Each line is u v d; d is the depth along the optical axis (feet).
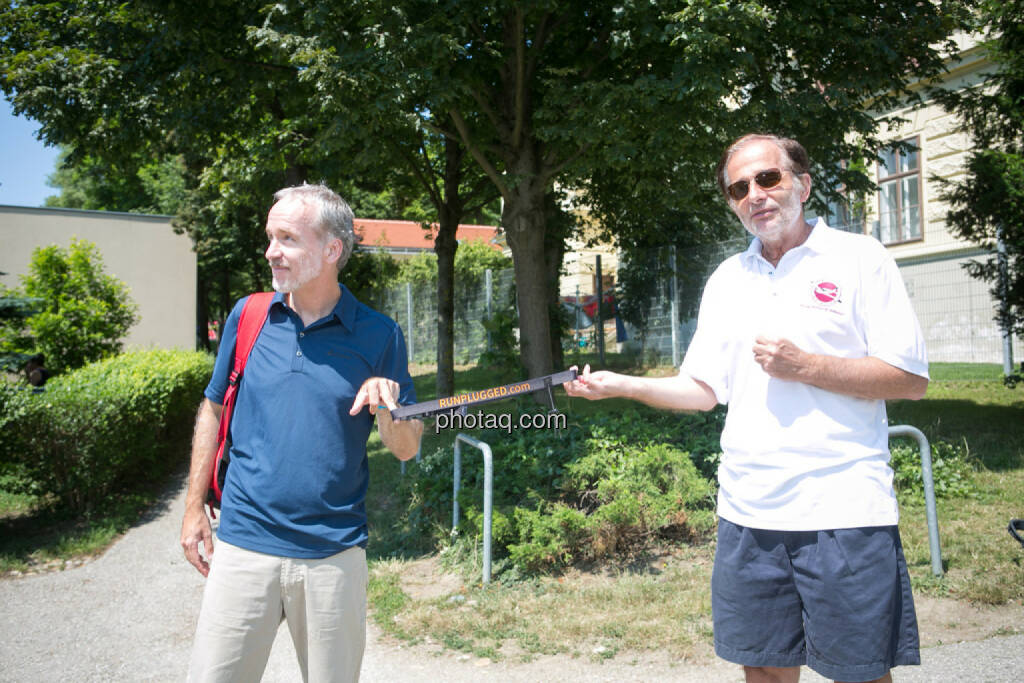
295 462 7.37
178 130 34.12
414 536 19.98
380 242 110.83
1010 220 26.68
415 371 72.74
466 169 43.06
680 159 28.96
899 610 6.82
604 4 29.84
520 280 33.09
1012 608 13.32
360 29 27.09
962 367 43.65
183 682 12.85
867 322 7.10
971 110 28.30
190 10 31.96
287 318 7.91
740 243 47.03
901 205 52.95
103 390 24.75
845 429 6.97
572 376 7.93
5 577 19.13
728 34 24.30
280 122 36.24
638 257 52.75
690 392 8.02
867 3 27.76
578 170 30.19
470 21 26.99
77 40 34.24
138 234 69.82
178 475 31.96
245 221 83.30
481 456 21.31
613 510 16.80
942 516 18.90
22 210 65.31
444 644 13.48
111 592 17.83
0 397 21.88
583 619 14.11
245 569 7.28
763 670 7.48
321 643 7.38
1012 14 25.14
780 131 27.81
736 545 7.39
